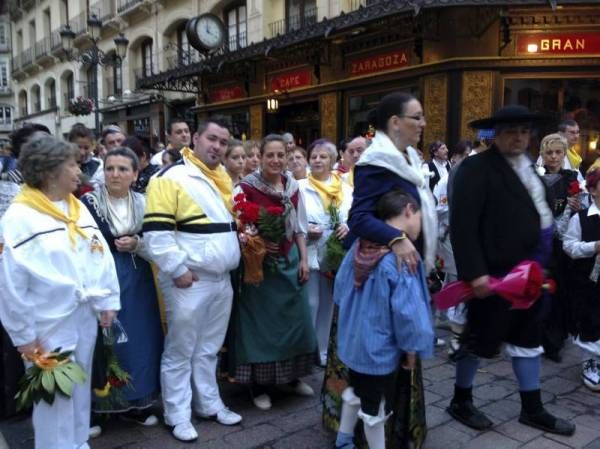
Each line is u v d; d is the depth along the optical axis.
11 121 35.16
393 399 2.72
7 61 36.84
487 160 3.02
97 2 21.28
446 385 3.82
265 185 3.40
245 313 3.40
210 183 3.13
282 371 3.45
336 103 11.05
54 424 2.48
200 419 3.33
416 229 2.57
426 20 8.63
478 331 3.06
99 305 2.64
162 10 17.20
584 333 3.76
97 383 2.91
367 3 10.74
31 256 2.38
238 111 14.05
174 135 5.29
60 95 26.16
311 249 4.12
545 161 4.44
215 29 12.45
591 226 3.76
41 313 2.41
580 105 8.92
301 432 3.17
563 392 3.74
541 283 2.81
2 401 3.35
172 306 3.08
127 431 3.20
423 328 2.42
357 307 2.59
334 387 3.04
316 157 4.18
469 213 2.95
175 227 3.04
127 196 3.22
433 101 9.13
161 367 3.18
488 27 8.62
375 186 2.64
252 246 3.19
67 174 2.53
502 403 3.54
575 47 8.59
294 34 10.23
